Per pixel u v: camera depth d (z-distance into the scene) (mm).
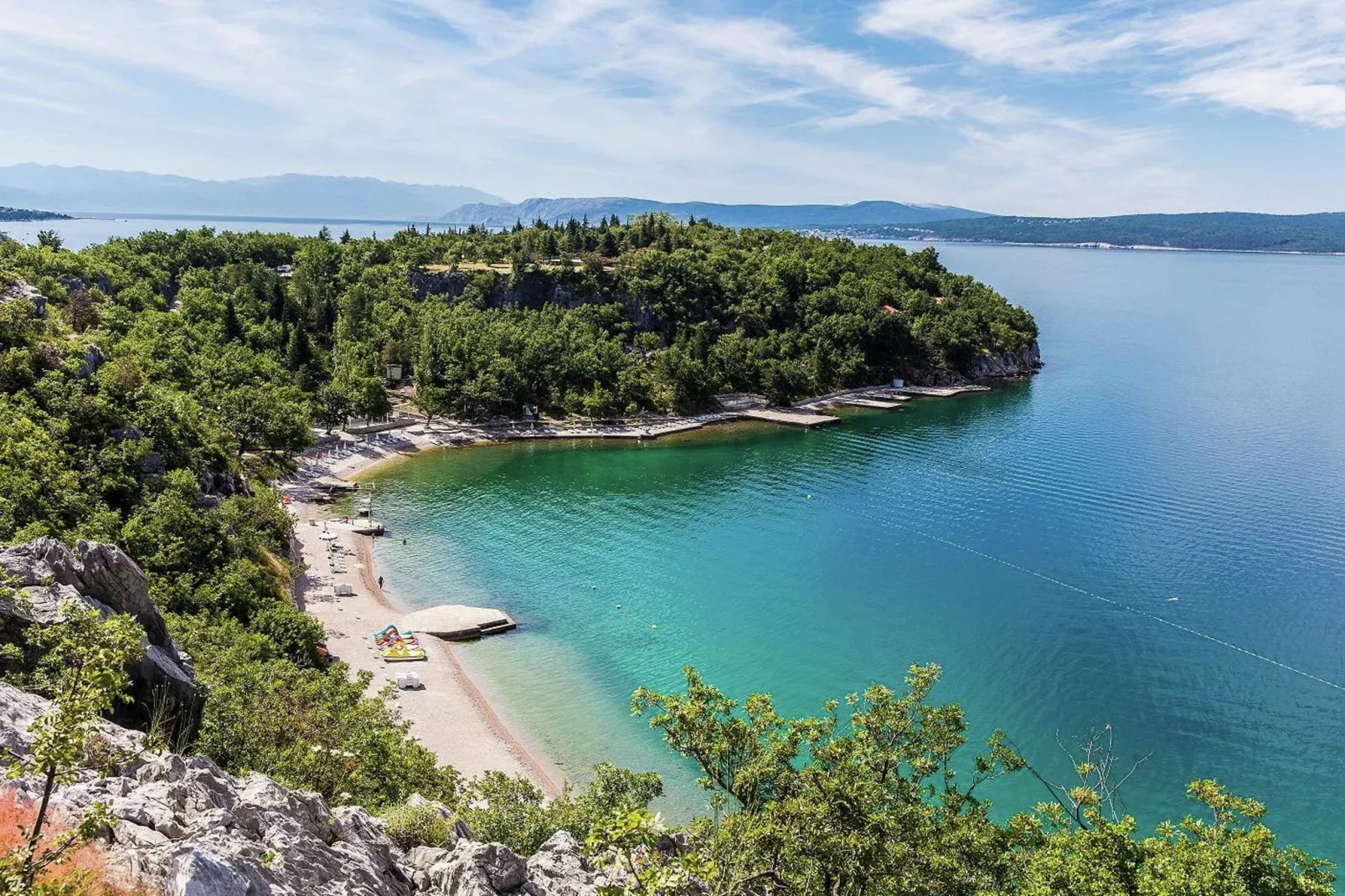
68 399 89938
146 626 43938
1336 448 163375
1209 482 142250
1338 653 86500
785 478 149250
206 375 145000
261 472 132250
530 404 190500
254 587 78750
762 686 79688
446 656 82750
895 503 134500
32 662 36250
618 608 96000
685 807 62375
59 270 170875
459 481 144875
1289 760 69188
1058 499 135250
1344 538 116938
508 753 67438
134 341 137625
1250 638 89562
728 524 124938
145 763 29188
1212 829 33219
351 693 58469
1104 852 33250
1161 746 71000
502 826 42125
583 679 80250
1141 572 106625
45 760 18188
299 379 168875
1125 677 82000
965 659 85188
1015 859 37656
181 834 25203
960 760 69500
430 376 180625
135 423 95625
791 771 38219
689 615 94375
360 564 105625
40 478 74562
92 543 43281
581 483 145375
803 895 31250
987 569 108375
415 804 38906
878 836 33688
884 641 89000
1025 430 184875
